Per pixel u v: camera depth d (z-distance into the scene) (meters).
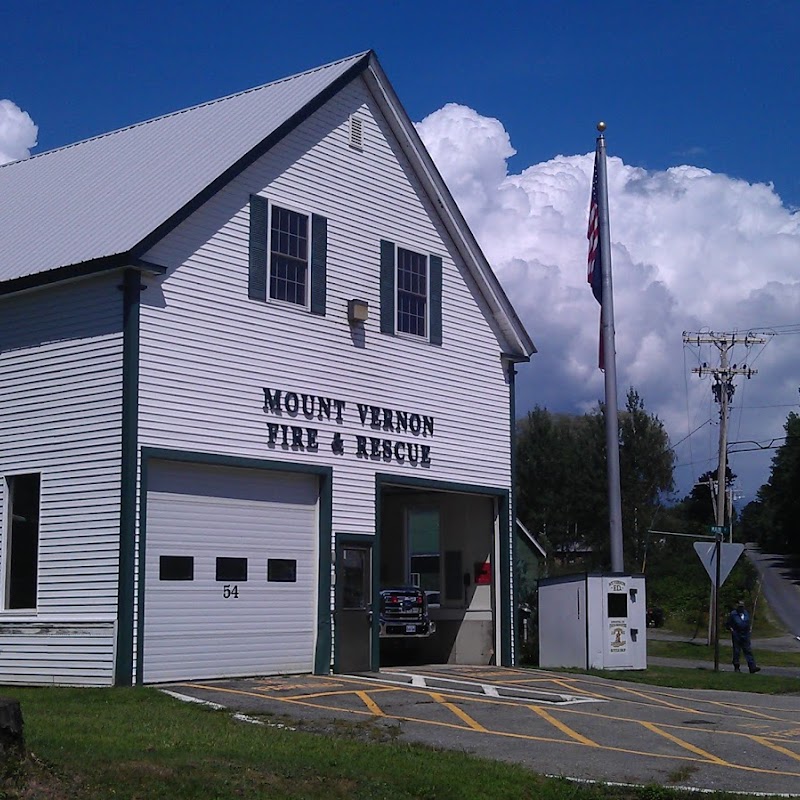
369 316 24.44
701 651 45.69
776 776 13.78
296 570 22.42
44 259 20.97
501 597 27.42
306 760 12.40
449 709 17.92
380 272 24.86
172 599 20.12
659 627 70.12
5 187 27.11
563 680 23.22
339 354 23.64
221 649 20.81
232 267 21.61
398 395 24.95
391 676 22.50
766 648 51.56
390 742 14.59
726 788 13.02
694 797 12.20
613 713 18.38
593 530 83.62
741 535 135.50
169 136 25.44
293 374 22.56
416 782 11.88
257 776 11.23
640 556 82.12
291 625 22.22
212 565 20.86
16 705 10.28
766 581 98.25
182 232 20.72
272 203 22.55
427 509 29.23
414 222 25.91
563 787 12.45
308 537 22.78
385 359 24.72
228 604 21.06
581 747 15.27
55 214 23.33
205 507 20.86
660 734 16.48
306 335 22.94
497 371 27.84
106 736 12.98
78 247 20.78
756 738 16.42
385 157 25.34
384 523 29.50
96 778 10.31
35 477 20.61
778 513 118.12
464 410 26.66
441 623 28.47
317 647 22.59
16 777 9.84
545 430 86.38
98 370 19.92
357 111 24.75
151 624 19.73
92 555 19.58
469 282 27.30
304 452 22.61
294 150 23.17
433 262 26.30
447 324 26.50
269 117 23.36
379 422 24.39
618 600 27.50
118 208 21.92
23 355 20.98
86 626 19.47
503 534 27.55
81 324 20.27
